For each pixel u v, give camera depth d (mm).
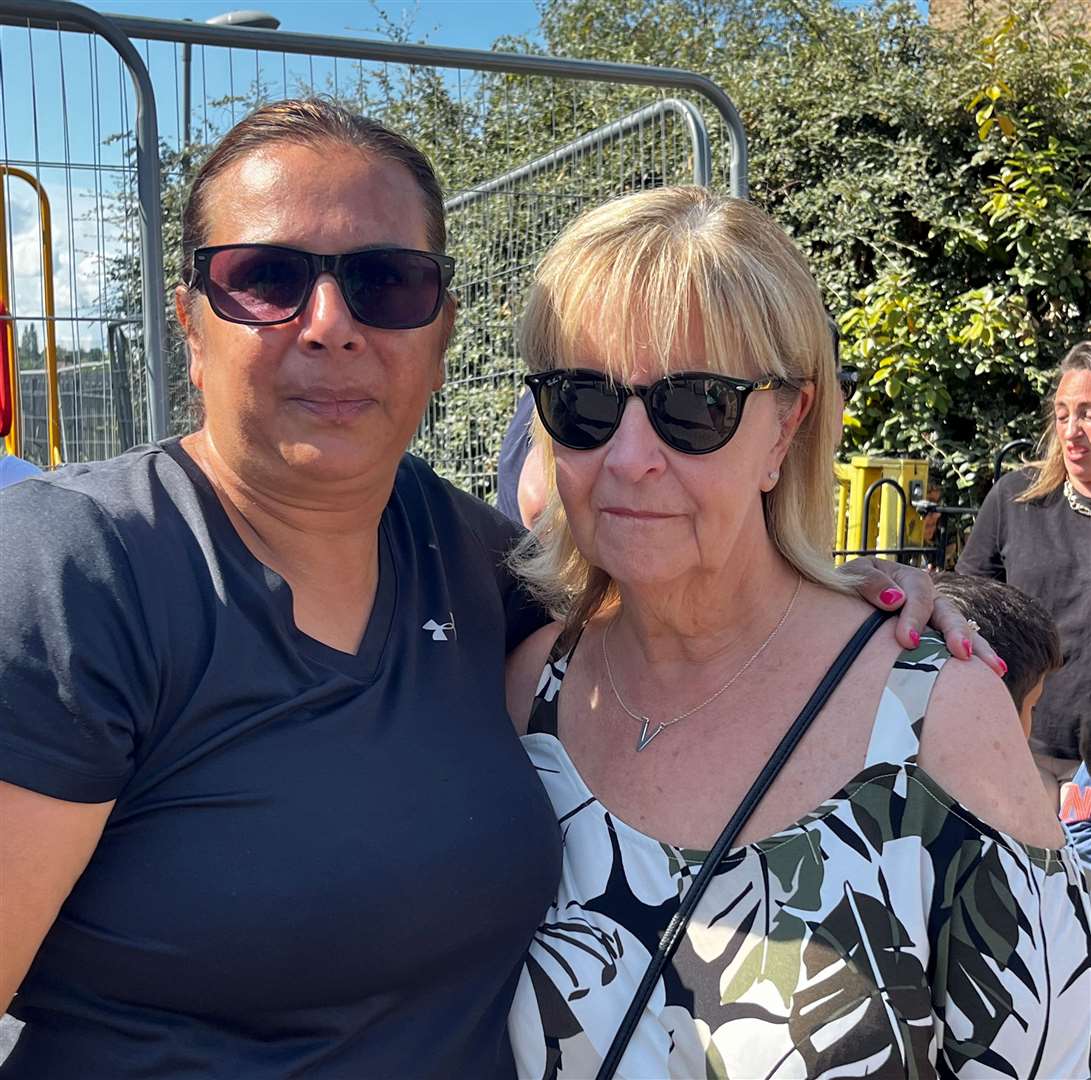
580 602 1916
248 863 1317
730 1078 1415
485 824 1494
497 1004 1574
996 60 6809
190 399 1813
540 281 1679
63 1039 1361
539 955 1591
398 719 1504
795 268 1626
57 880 1249
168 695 1331
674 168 3969
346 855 1362
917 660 1551
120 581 1326
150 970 1305
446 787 1484
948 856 1421
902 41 7613
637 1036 1484
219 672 1355
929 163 6871
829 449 1715
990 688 1512
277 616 1431
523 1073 1581
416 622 1622
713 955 1472
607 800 1671
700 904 1504
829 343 1681
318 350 1405
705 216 1608
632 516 1603
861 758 1500
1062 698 3836
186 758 1334
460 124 4727
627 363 1568
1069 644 3824
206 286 1435
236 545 1459
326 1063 1383
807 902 1448
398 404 1478
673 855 1556
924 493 5371
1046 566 3924
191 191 1513
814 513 1735
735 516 1585
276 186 1428
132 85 3135
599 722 1767
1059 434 3939
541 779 1763
